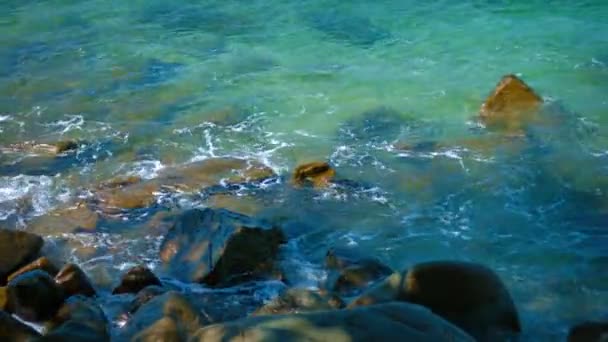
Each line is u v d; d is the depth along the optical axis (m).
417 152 15.20
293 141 15.91
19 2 24.81
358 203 13.66
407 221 13.17
